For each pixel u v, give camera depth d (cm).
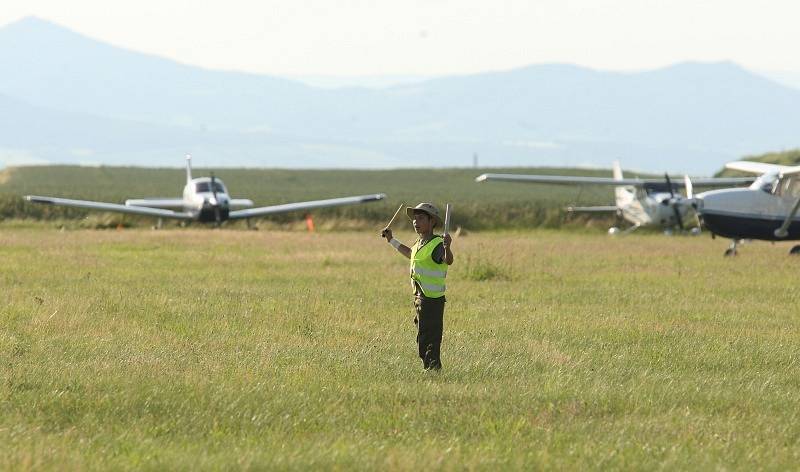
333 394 3206
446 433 2747
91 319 4759
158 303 5425
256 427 2769
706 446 2634
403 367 3741
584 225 19012
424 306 3672
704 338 4538
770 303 6000
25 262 8081
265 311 5212
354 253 9612
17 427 2650
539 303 5850
